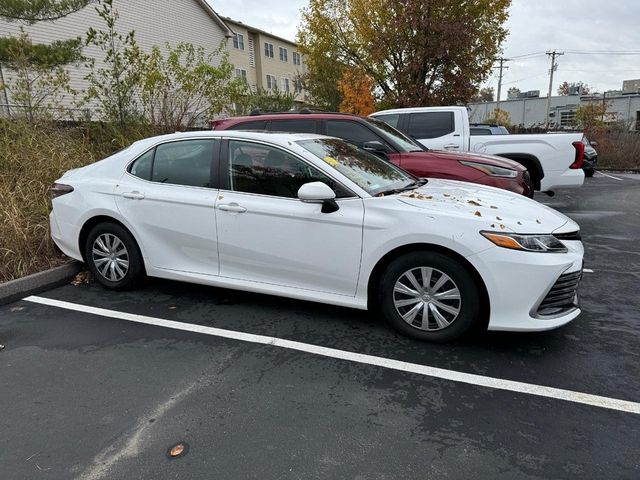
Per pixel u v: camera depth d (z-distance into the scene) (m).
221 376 3.19
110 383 3.12
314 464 2.37
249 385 3.08
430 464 2.36
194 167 4.30
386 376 3.18
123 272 4.70
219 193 4.14
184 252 4.36
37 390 3.05
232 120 7.29
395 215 3.52
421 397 2.93
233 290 4.77
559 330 3.83
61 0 10.76
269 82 40.03
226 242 4.10
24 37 9.88
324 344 3.62
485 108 48.41
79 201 4.75
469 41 18.28
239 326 3.95
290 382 3.11
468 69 18.77
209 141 4.27
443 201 3.66
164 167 4.46
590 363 3.31
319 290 3.85
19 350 3.59
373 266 3.61
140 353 3.52
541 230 3.37
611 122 24.31
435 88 19.27
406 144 6.82
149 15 22.66
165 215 4.34
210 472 2.32
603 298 4.55
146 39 22.55
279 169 3.95
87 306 4.43
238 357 3.44
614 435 2.57
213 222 4.12
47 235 5.50
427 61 18.73
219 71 12.02
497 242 3.27
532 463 2.37
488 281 3.29
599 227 7.88
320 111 7.29
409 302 3.60
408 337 3.67
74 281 5.12
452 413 2.77
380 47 19.67
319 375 3.19
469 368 3.26
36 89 10.81
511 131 24.50
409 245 3.52
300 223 3.77
